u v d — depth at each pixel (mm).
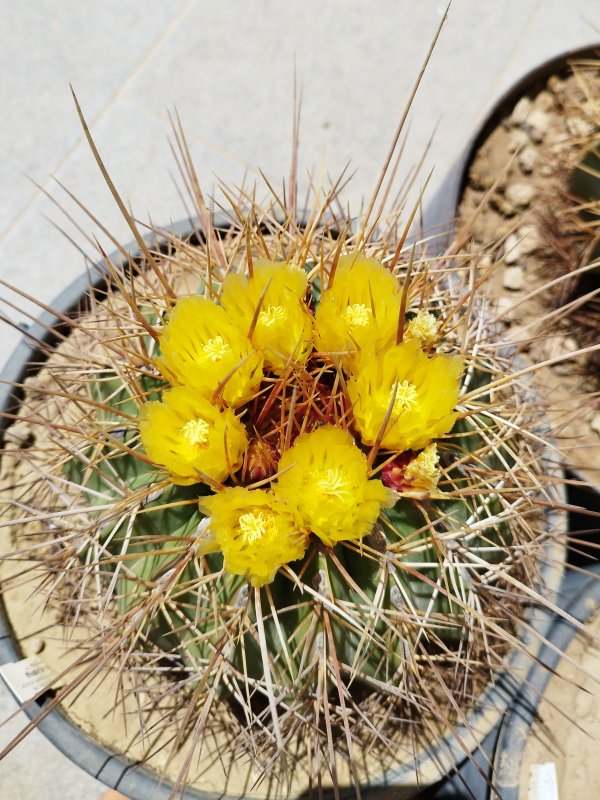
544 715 537
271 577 377
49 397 637
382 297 425
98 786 739
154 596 410
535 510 524
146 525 439
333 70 1066
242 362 363
